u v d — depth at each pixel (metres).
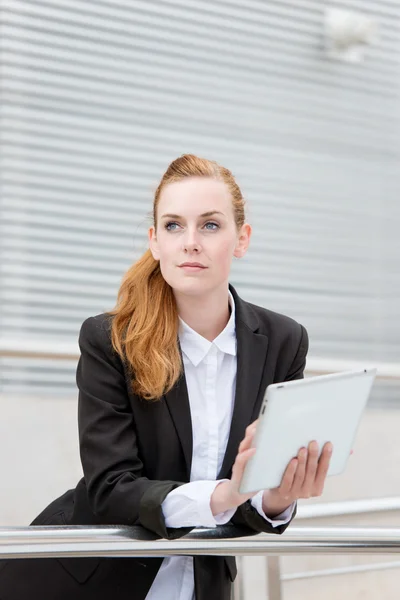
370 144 5.65
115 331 1.64
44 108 4.70
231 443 1.64
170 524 1.46
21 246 4.59
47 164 4.69
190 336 1.68
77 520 1.67
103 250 4.79
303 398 1.32
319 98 5.51
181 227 1.61
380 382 5.40
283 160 5.35
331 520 2.25
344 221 5.50
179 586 1.68
